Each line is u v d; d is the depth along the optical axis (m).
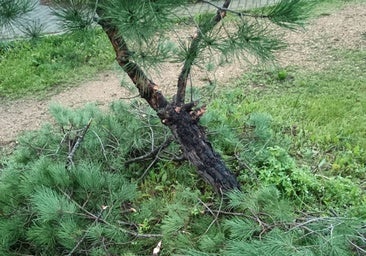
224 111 4.39
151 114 3.77
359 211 2.93
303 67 5.55
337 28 6.62
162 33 2.09
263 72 5.45
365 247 2.33
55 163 3.06
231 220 2.45
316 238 2.27
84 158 3.33
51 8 2.33
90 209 2.78
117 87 5.61
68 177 2.77
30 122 5.02
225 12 2.41
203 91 4.72
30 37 2.60
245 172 3.36
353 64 5.50
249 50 2.36
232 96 4.84
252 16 2.35
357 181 3.51
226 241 2.35
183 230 2.60
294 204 3.08
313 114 4.44
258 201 2.50
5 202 2.79
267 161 3.40
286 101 4.75
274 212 2.39
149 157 3.58
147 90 2.82
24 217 2.74
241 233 2.29
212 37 2.36
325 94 4.85
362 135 4.08
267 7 2.39
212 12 2.47
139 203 3.24
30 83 5.79
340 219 2.38
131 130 3.59
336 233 2.27
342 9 7.36
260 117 3.82
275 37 2.47
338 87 4.97
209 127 3.76
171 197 3.26
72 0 2.20
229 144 3.61
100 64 6.11
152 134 3.60
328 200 3.23
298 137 4.09
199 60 2.53
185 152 2.97
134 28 1.93
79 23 2.23
